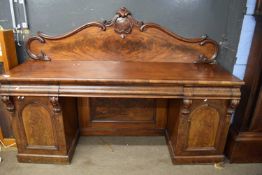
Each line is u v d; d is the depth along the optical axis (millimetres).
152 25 1925
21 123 1715
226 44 1985
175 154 1846
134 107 2195
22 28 1927
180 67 1878
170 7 1926
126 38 1957
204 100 1648
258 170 1828
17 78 1516
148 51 1999
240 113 1828
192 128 1749
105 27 1919
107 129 2266
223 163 1885
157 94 1576
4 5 1864
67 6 1893
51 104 1635
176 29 1987
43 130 1740
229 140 1911
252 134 1817
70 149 1910
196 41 1974
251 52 1729
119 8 1912
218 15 1960
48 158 1833
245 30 1782
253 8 1720
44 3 1877
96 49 1979
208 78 1601
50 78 1521
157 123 2260
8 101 1603
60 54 1979
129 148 2102
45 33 1957
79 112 2186
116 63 1951
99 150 2062
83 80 1517
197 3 1921
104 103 2172
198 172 1796
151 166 1867
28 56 2020
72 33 1918
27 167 1812
